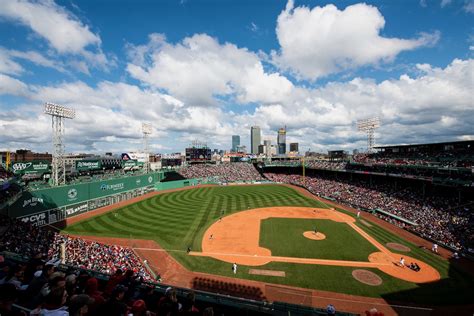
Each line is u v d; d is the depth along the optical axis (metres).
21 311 4.88
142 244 35.34
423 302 22.25
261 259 30.91
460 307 21.55
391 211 49.69
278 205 60.75
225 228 42.94
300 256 31.78
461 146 55.72
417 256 31.69
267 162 118.00
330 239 37.78
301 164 105.81
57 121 48.16
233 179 101.62
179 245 35.22
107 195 58.22
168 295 6.78
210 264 29.56
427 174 53.56
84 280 8.80
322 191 75.00
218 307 9.86
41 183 51.16
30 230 33.06
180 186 86.25
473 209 42.31
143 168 84.62
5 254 16.44
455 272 27.52
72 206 48.53
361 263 29.77
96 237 37.69
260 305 10.37
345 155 114.06
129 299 8.38
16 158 72.25
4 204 31.70
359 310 21.31
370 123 80.94
